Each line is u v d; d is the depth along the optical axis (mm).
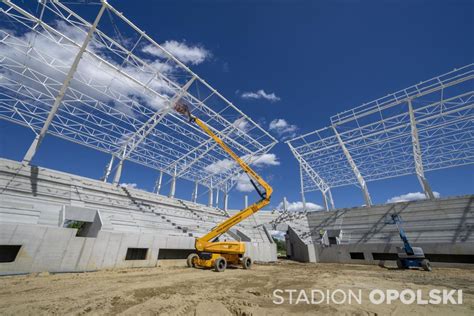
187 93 20375
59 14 14094
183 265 19844
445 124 25781
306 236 33625
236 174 38375
